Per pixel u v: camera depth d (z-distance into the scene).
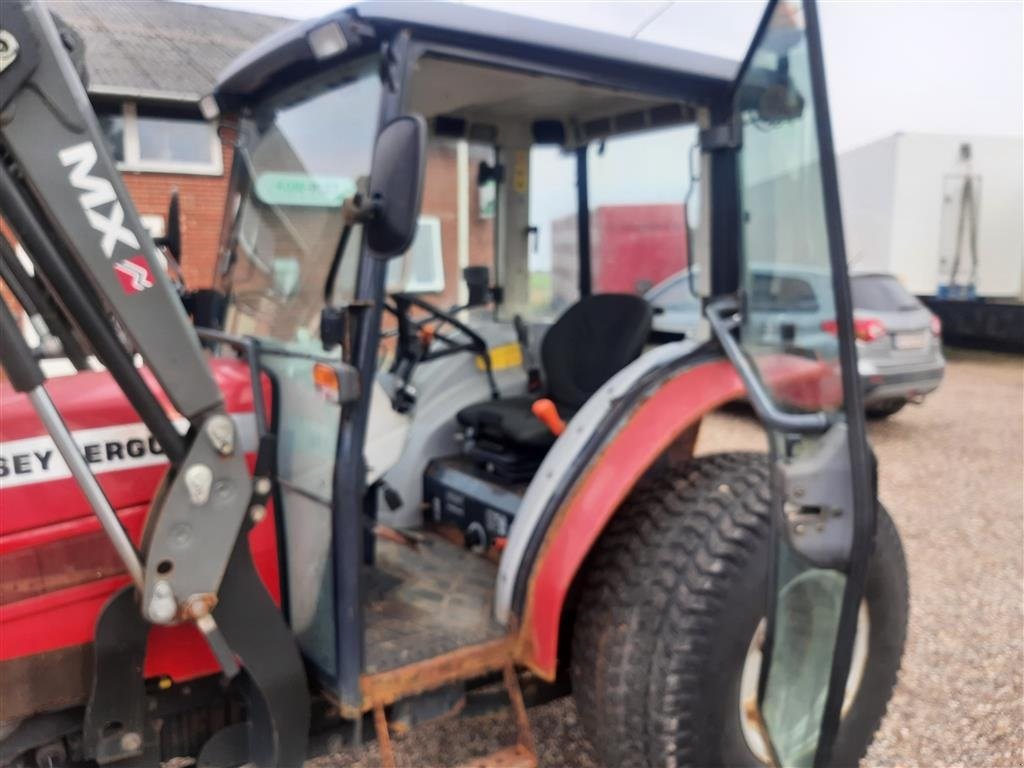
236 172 2.36
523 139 3.08
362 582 1.86
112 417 1.78
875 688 2.29
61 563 1.72
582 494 2.06
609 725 2.06
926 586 3.80
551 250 3.16
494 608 2.19
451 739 2.59
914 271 10.32
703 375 2.25
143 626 1.71
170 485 1.61
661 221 2.75
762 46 1.96
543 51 2.03
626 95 2.45
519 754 1.99
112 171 1.47
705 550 2.02
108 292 1.48
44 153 1.41
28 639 1.70
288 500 1.98
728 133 2.29
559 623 2.21
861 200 10.54
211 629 1.68
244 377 2.00
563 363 2.95
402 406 2.68
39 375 1.48
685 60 2.23
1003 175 10.34
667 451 2.39
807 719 1.79
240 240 2.34
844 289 1.49
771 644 1.82
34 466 1.70
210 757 1.87
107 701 1.71
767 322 1.94
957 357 10.19
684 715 1.99
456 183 3.00
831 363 1.57
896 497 5.16
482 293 3.05
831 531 1.59
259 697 1.82
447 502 2.80
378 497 2.85
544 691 2.27
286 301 2.08
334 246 1.92
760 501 2.08
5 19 1.34
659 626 2.01
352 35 1.79
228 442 1.63
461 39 1.91
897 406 7.04
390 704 1.98
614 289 3.03
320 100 2.04
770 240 1.93
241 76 2.19
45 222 1.46
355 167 1.89
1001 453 6.19
